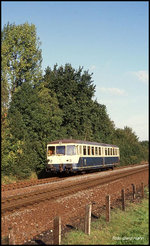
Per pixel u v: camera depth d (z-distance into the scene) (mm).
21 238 10156
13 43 34094
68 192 16922
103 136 51875
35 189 19016
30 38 34562
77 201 16031
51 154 28172
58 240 9844
